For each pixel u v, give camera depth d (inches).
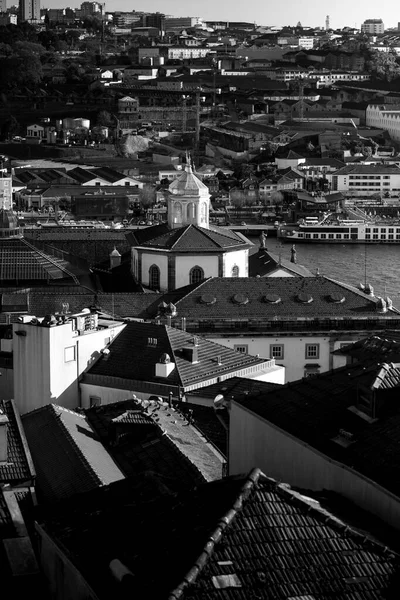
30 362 6835.6
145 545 2790.4
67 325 6830.7
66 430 4845.0
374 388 3324.3
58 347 6776.6
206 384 6702.8
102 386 6830.7
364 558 2694.4
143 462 4643.2
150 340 7007.9
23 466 4180.6
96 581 2770.7
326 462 3196.4
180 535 2748.5
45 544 3176.7
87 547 2942.9
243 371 7003.0
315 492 3122.5
